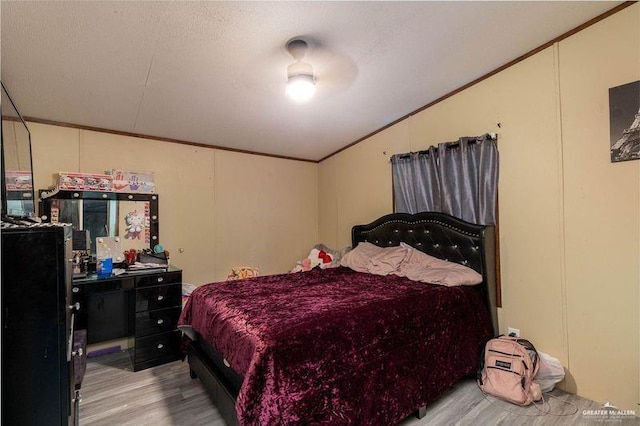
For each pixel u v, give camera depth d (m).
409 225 3.14
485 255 2.49
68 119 2.78
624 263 1.91
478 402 2.03
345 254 3.66
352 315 1.75
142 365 2.60
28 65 1.99
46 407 1.07
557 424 1.80
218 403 1.83
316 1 1.67
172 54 2.01
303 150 4.18
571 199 2.15
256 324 1.60
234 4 1.64
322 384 1.48
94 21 1.67
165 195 3.38
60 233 1.10
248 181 4.01
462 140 2.70
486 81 2.63
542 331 2.29
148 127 3.09
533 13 1.93
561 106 2.19
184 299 3.03
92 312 2.86
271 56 2.11
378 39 2.05
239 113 2.98
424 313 2.02
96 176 2.87
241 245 3.92
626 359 1.90
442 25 1.97
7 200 1.75
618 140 1.94
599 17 2.00
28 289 1.04
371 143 3.76
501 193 2.54
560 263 2.20
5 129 1.74
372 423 1.61
